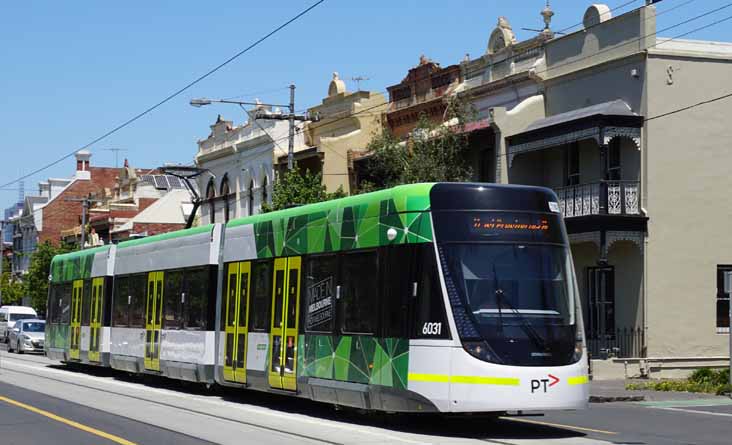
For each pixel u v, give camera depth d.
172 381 28.92
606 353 29.56
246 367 21.06
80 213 98.69
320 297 18.52
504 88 35.09
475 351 15.27
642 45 29.61
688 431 17.08
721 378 26.89
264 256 20.84
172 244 25.81
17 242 106.50
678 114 29.86
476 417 18.75
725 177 30.30
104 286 30.73
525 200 16.47
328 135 47.94
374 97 45.69
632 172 30.08
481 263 15.84
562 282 16.25
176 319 24.89
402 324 16.09
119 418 18.38
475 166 35.34
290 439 15.09
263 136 50.91
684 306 29.69
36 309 76.31
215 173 57.25
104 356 30.14
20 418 18.42
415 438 15.19
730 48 30.55
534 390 15.28
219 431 16.22
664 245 29.59
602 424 18.08
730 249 30.23
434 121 39.31
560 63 32.81
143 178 80.75
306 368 18.70
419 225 16.12
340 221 18.12
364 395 16.88
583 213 30.39
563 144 31.06
